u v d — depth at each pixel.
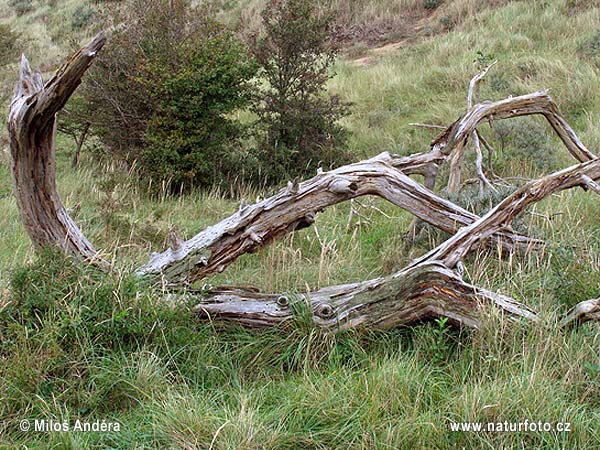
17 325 3.88
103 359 3.79
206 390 3.77
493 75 11.24
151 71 8.39
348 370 3.81
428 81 12.11
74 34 21.31
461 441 3.24
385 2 17.61
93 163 9.91
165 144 8.27
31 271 4.22
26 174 4.29
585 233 5.73
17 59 15.16
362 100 11.96
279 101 9.12
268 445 3.22
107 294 4.09
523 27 13.52
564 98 10.30
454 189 6.71
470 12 15.36
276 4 9.30
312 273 5.41
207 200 7.88
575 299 4.38
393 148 9.66
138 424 3.45
